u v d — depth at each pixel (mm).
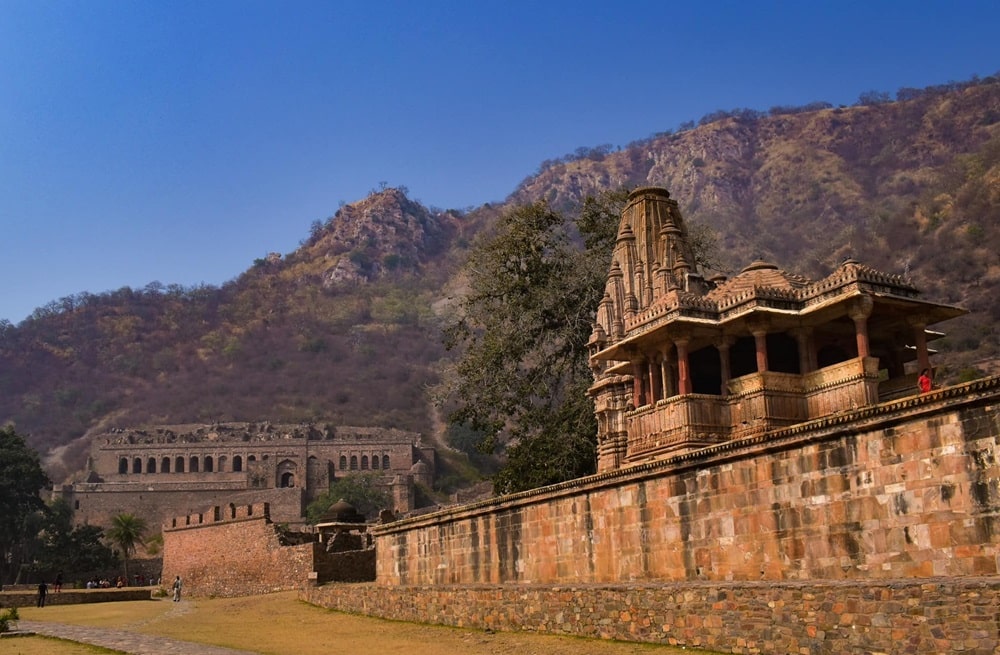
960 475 17625
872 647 17375
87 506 158750
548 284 54062
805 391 27406
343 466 174500
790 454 21125
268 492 159250
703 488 23359
